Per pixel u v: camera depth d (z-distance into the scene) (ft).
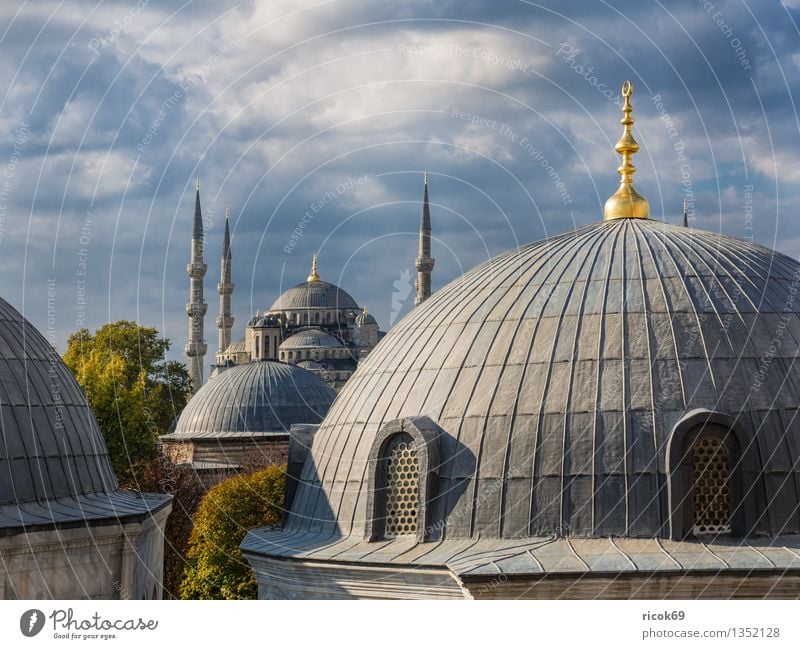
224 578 185.57
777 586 81.71
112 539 101.65
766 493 86.12
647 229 102.73
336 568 91.66
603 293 94.89
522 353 93.25
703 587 81.71
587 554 84.07
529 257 102.89
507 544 86.84
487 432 90.84
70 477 103.96
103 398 240.53
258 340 383.04
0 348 103.14
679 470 85.81
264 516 187.52
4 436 98.22
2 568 95.04
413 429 92.68
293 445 108.78
